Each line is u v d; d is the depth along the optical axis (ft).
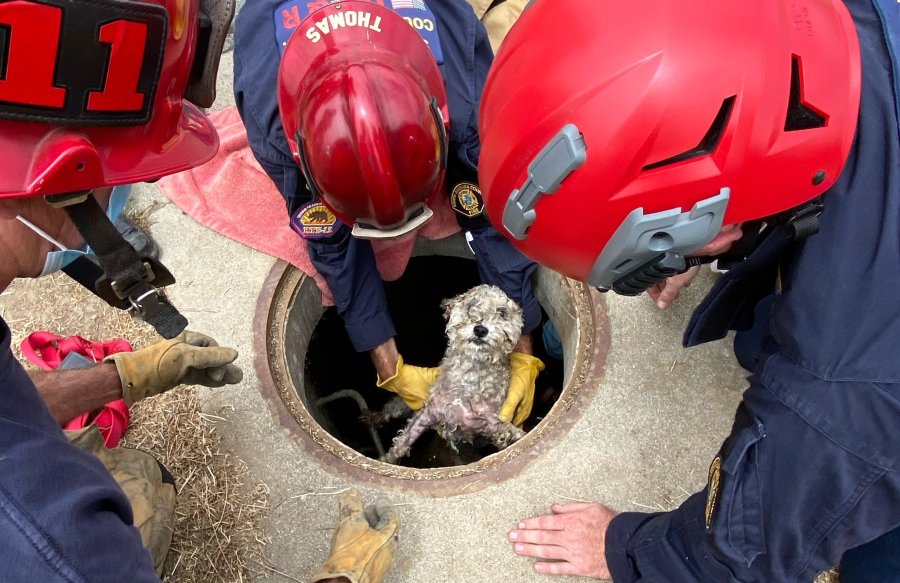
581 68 3.35
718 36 3.15
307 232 6.98
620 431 6.64
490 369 8.04
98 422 6.12
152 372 5.68
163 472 5.96
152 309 3.46
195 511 6.28
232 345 7.40
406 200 5.76
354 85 5.15
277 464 6.59
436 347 11.06
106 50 2.64
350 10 5.84
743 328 5.83
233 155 8.69
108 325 7.49
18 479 2.49
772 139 3.16
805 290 3.40
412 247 8.95
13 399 2.63
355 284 7.80
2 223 2.86
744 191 3.29
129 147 3.15
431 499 6.32
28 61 2.44
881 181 3.28
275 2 6.82
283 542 6.18
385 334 8.11
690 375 6.91
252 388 7.06
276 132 6.67
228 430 6.77
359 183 5.41
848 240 3.30
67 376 5.34
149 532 5.20
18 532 2.43
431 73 6.17
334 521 6.26
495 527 6.16
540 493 6.33
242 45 6.95
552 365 9.71
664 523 4.88
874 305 3.19
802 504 3.57
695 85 3.13
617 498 6.30
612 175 3.31
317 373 9.37
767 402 3.69
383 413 9.48
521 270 8.27
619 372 6.98
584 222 3.58
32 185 2.64
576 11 3.50
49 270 3.30
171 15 2.89
